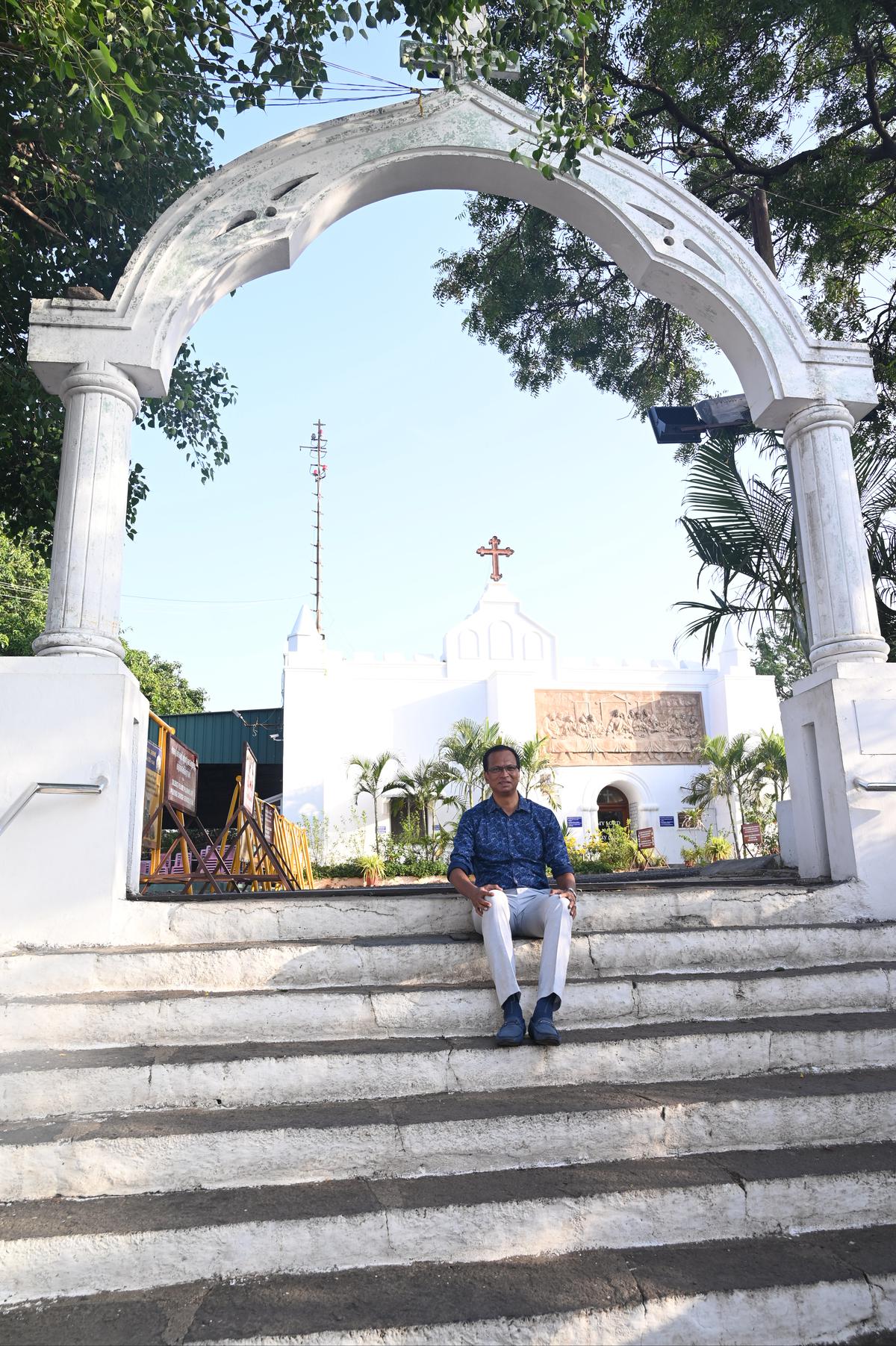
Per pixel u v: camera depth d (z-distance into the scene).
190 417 10.09
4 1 4.32
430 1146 3.13
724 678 27.47
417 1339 2.40
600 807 28.98
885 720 5.30
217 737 27.72
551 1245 2.84
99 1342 2.38
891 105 11.32
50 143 6.37
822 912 4.96
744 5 10.48
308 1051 3.56
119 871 4.54
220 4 5.95
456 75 6.00
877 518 9.29
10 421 8.22
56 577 4.91
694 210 6.14
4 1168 2.99
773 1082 3.62
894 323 10.86
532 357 15.21
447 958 4.27
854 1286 2.66
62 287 8.58
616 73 11.81
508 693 26.94
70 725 4.58
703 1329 2.54
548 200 6.31
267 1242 2.73
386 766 26.25
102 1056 3.56
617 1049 3.65
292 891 5.10
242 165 5.66
